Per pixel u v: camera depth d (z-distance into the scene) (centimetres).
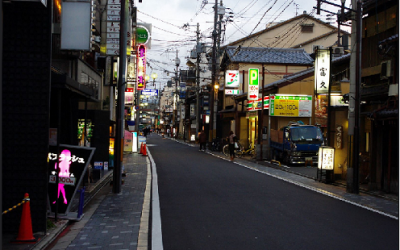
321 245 673
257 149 2462
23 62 730
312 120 2642
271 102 2583
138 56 2625
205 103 4519
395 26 1286
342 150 1577
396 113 1110
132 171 1802
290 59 3700
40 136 728
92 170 1484
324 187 1391
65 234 748
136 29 2609
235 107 3456
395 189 1205
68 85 800
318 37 4216
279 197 1162
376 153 1312
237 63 3631
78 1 1017
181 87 5816
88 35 1018
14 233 716
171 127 7344
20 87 729
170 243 685
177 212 938
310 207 1016
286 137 2280
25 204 673
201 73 5400
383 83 1357
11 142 723
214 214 918
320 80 1667
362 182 1479
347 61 2022
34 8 732
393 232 768
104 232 762
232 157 2447
